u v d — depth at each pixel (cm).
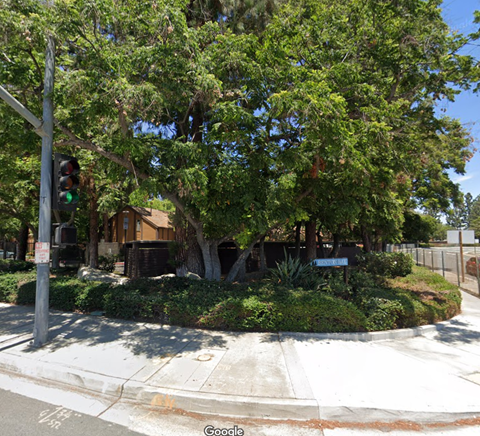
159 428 355
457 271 1446
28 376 487
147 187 723
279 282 881
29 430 347
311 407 377
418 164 1030
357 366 500
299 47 879
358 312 669
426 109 979
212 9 965
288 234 1948
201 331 661
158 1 653
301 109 651
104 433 344
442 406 385
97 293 806
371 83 927
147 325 700
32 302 903
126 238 2744
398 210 1313
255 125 785
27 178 1217
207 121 912
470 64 909
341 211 929
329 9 929
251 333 652
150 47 671
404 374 476
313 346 584
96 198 1405
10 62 698
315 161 832
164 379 442
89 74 643
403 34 905
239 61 734
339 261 810
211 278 931
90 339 609
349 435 346
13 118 727
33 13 647
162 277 952
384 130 756
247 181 742
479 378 469
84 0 625
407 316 714
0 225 1802
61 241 612
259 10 937
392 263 1348
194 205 875
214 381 437
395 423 370
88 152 1124
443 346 616
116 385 427
